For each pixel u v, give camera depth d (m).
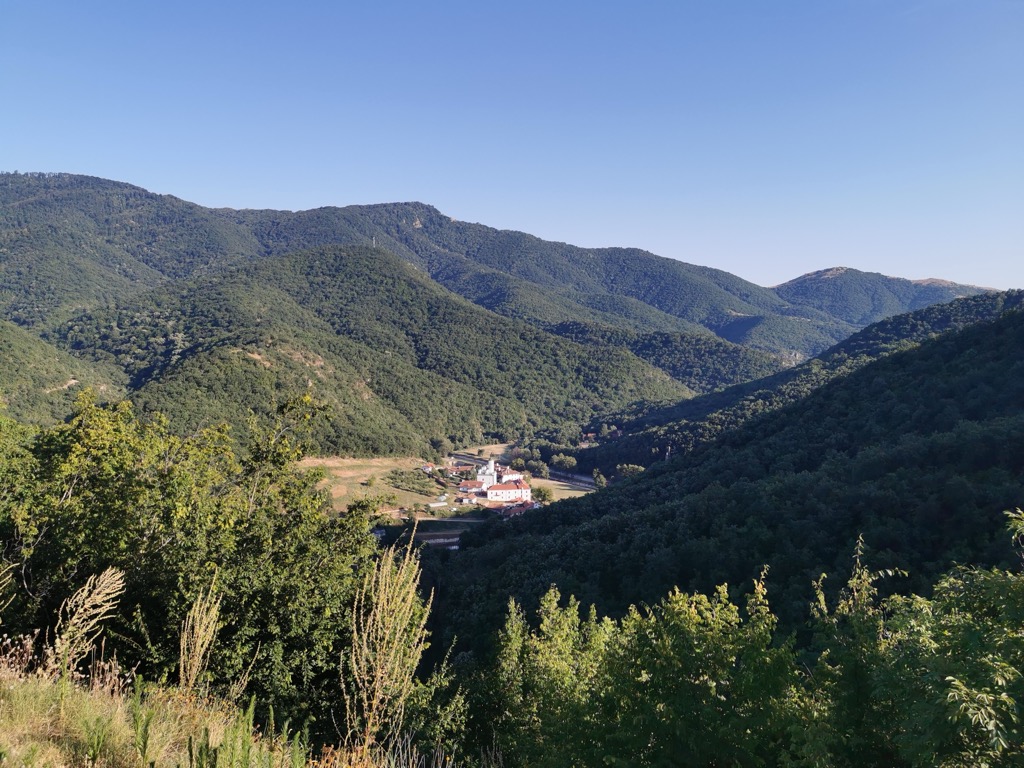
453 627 31.25
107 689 5.31
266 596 10.38
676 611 7.16
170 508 12.10
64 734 4.34
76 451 13.91
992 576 5.77
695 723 6.50
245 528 12.04
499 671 14.77
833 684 6.47
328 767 4.81
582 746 7.32
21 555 11.43
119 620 8.87
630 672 7.20
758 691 6.43
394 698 5.42
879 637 6.71
